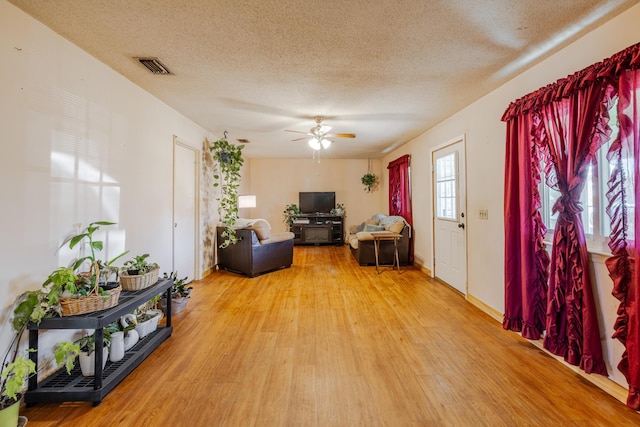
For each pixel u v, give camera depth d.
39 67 1.86
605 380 1.82
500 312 2.90
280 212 8.09
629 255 1.65
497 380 1.94
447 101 3.32
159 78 2.71
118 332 2.12
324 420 1.60
